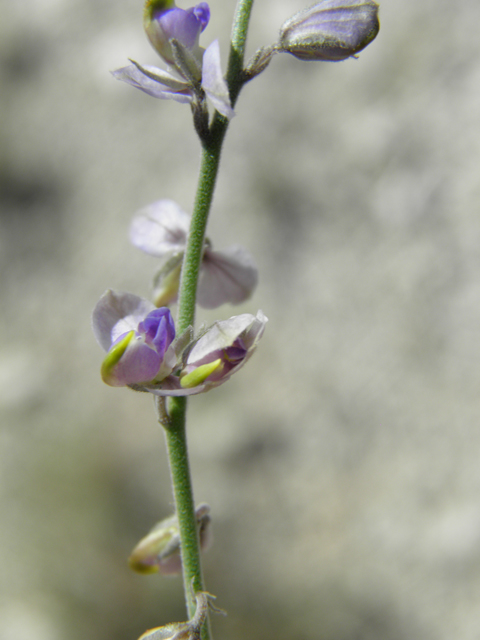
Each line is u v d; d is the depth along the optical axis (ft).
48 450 0.86
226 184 1.00
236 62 0.30
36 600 0.75
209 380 0.29
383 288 0.90
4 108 1.15
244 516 0.81
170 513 0.83
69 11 1.19
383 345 0.87
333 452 0.83
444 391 0.83
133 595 0.75
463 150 0.94
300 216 0.97
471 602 0.72
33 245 1.05
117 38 1.14
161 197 1.03
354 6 0.30
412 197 0.93
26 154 1.10
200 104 0.30
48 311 1.01
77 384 0.95
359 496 0.80
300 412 0.86
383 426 0.84
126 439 0.88
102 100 1.11
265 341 0.91
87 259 1.02
